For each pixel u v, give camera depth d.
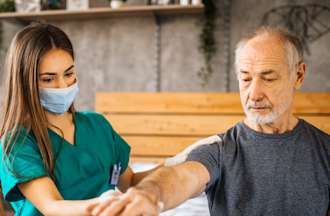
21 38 1.21
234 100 3.07
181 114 3.16
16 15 3.34
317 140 1.17
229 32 3.33
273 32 1.15
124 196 0.79
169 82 3.46
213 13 3.34
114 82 3.56
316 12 3.21
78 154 1.35
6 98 1.24
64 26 3.61
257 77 1.12
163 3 3.19
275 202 1.12
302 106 2.98
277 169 1.13
